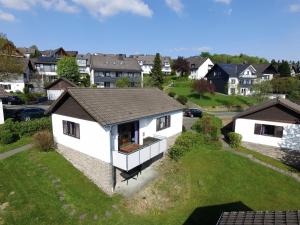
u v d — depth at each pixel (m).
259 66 80.19
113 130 16.80
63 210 14.45
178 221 14.76
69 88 17.56
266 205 16.59
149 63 106.75
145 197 16.59
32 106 44.03
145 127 20.44
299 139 24.00
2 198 14.91
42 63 72.38
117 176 17.80
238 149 25.56
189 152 23.94
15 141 23.28
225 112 48.41
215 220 14.95
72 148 19.41
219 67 70.56
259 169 21.38
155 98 24.34
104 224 13.88
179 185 18.36
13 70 39.41
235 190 18.14
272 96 52.94
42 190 15.95
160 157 22.00
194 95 59.94
